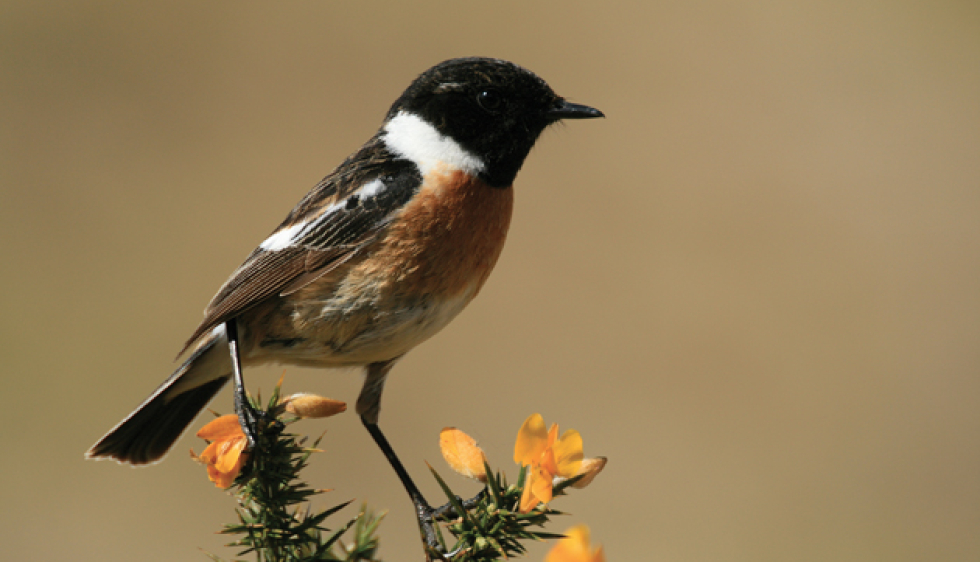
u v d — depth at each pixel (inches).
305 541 219.6
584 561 181.9
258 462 217.9
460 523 205.9
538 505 202.7
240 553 219.8
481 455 208.2
